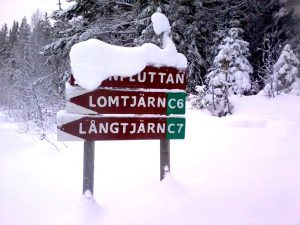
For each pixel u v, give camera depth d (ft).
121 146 19.90
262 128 22.86
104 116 12.36
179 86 13.34
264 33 63.77
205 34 59.72
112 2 58.54
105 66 12.30
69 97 12.03
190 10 57.41
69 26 61.82
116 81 12.51
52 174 16.49
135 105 12.77
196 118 27.94
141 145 19.89
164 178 13.33
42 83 49.01
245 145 18.52
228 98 34.78
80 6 57.77
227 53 45.65
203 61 55.01
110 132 12.42
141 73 12.85
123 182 14.30
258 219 10.89
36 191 14.38
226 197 12.39
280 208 11.52
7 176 16.65
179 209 11.62
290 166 14.88
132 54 12.71
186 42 56.08
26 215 12.19
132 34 57.21
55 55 59.00
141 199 12.41
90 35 55.26
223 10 60.59
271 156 16.35
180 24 54.95
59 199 13.41
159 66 13.03
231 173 14.52
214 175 14.44
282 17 64.90
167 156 13.42
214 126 24.29
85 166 12.14
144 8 55.47
